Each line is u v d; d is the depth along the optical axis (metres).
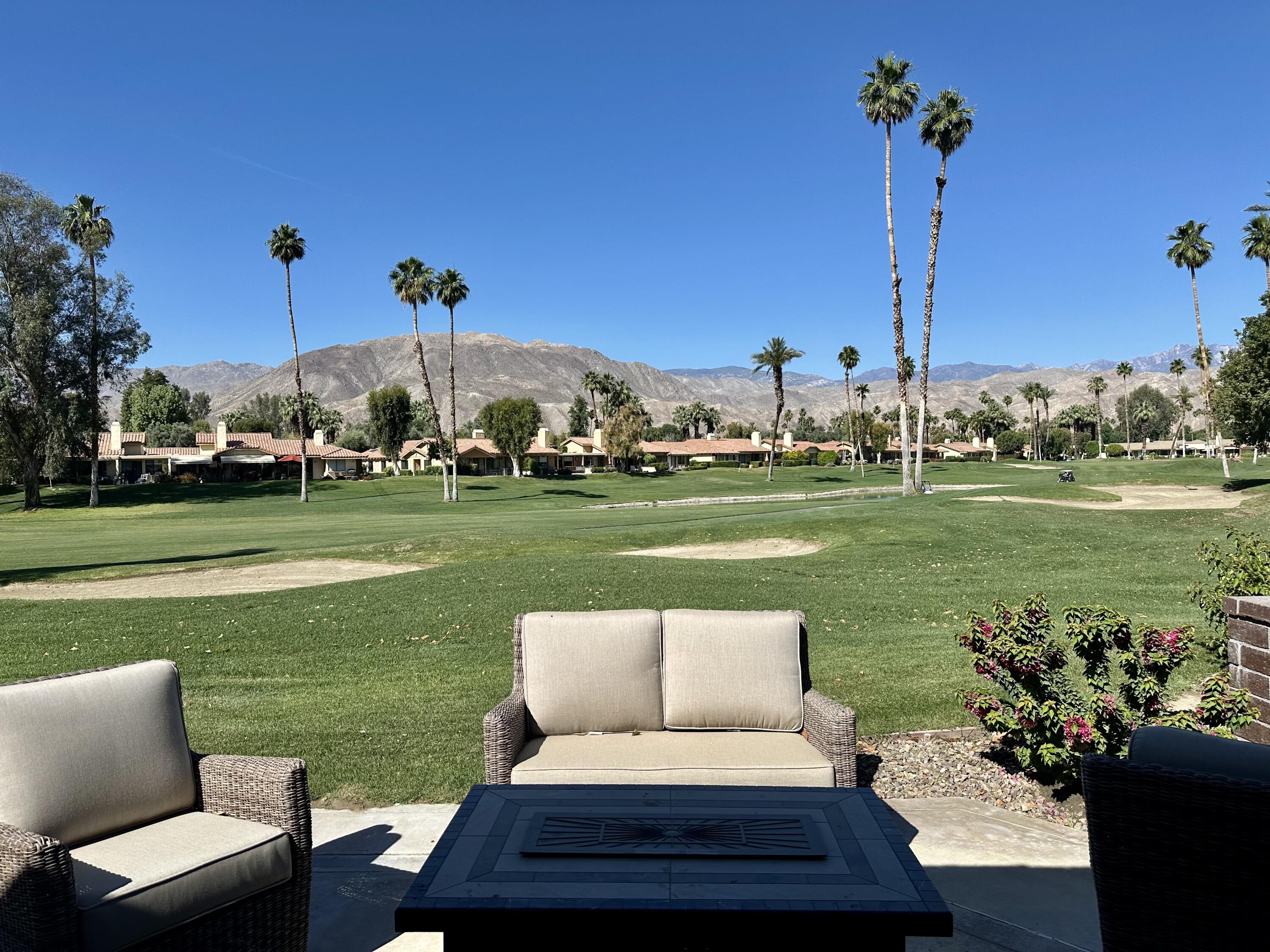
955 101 37.88
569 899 2.34
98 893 2.60
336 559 21.97
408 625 11.37
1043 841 4.25
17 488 63.75
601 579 13.95
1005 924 3.47
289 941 3.13
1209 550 7.66
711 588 13.31
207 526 39.00
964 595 12.97
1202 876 2.29
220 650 10.37
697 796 3.21
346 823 4.61
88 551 26.27
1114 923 2.45
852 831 2.83
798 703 4.39
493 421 78.56
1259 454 81.69
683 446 119.31
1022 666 4.74
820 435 152.00
